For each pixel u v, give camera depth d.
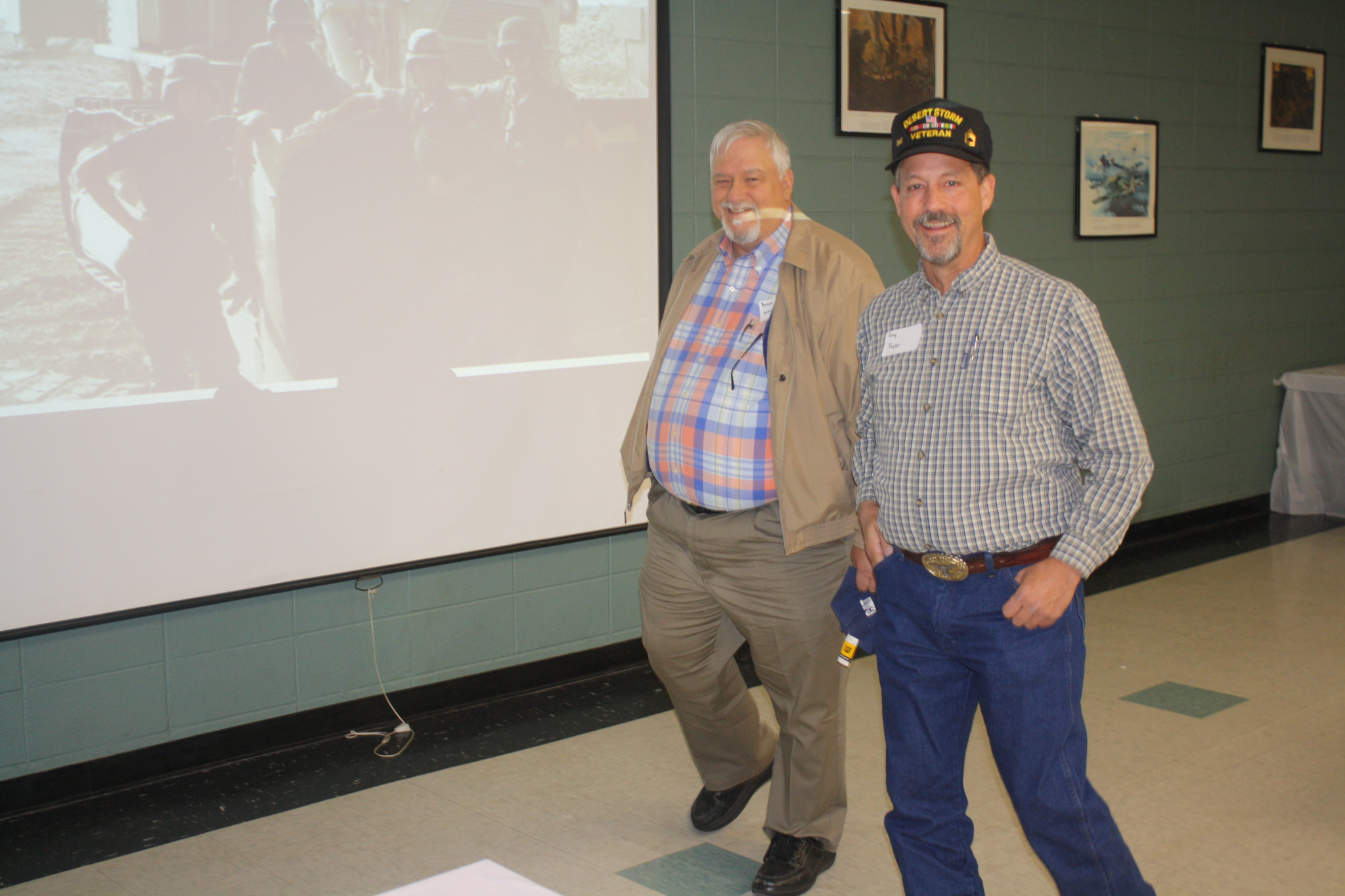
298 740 3.25
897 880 2.38
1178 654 3.85
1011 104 4.78
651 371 2.44
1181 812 2.66
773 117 4.03
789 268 2.24
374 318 3.19
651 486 2.50
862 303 2.19
